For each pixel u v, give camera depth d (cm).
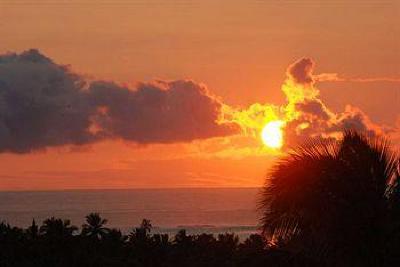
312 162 2931
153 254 8700
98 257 8344
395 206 2959
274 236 3000
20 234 8862
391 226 2919
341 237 2909
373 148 3022
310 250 2934
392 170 3011
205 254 8275
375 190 2961
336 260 2931
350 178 2922
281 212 2934
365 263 2927
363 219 2909
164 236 9125
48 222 8944
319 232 2920
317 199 2898
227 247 8369
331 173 2914
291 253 2955
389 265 2920
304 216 2922
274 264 2992
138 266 8375
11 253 8312
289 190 2902
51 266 8269
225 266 7369
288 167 2936
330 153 2997
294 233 2952
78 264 8306
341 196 2909
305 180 2900
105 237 9025
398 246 2905
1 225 8925
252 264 3089
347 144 3028
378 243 2914
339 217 2900
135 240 8944
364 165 2972
